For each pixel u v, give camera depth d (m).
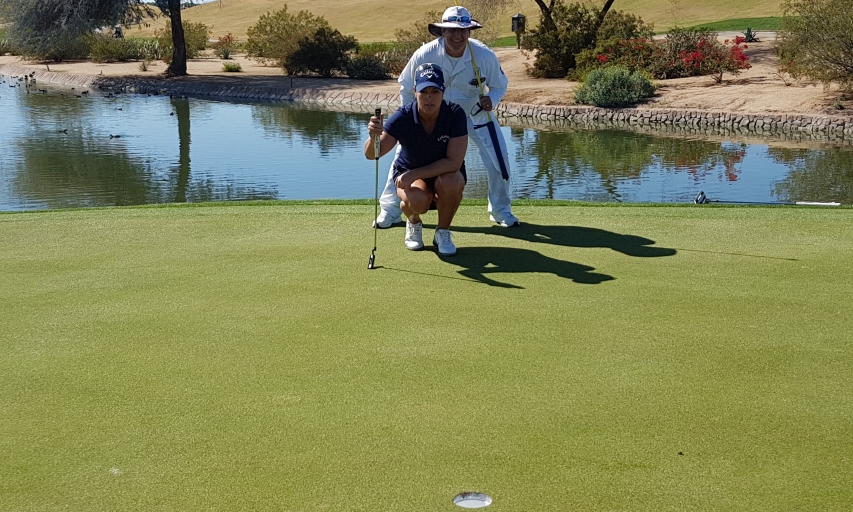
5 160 17.95
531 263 5.14
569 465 2.71
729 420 3.00
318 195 13.47
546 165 16.88
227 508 2.51
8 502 2.57
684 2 57.38
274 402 3.20
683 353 3.62
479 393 3.25
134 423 3.05
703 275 4.80
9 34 34.91
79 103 29.31
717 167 16.27
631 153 18.38
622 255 5.30
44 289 4.71
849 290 4.48
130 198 13.93
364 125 23.44
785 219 6.27
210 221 6.45
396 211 6.23
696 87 26.28
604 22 31.81
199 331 3.98
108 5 33.97
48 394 3.31
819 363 3.50
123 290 4.66
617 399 3.18
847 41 22.20
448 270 5.00
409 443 2.87
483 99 6.20
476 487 2.59
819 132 21.17
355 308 4.27
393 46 39.56
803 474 2.64
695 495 2.53
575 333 3.87
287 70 36.91
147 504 2.54
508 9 61.97
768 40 37.00
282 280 4.80
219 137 21.12
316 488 2.60
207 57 48.00
